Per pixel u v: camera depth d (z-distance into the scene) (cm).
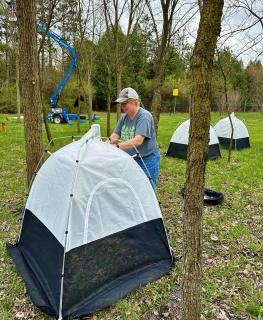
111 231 317
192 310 232
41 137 460
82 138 350
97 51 1398
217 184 662
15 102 2955
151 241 345
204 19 171
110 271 313
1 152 952
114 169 322
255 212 517
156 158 403
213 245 402
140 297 302
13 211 493
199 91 181
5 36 2166
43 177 357
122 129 407
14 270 344
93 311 282
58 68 2619
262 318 279
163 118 2545
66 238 288
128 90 379
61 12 1085
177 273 336
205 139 190
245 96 3494
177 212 502
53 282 293
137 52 2486
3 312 284
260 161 899
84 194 302
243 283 326
